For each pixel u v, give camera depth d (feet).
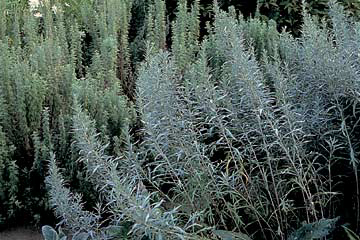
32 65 9.55
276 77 7.40
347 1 14.60
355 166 7.04
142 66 8.14
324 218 7.01
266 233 7.59
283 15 14.97
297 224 7.29
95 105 8.98
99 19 11.94
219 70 9.78
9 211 8.60
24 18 11.60
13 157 8.88
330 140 7.12
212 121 7.09
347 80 7.30
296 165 7.18
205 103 7.07
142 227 5.73
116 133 9.14
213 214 7.33
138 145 8.98
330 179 7.20
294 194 7.67
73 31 11.48
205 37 11.85
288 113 6.93
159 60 7.43
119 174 7.14
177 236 5.92
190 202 6.91
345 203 7.84
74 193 8.57
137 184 6.89
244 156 7.38
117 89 9.64
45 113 8.62
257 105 6.90
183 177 7.04
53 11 12.70
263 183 7.36
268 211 7.41
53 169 6.98
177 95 7.29
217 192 6.88
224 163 7.41
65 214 6.97
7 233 8.66
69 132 8.38
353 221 7.63
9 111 8.77
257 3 14.06
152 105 7.00
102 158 6.57
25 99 8.77
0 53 9.59
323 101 7.68
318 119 7.34
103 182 6.96
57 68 9.68
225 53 8.68
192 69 8.59
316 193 7.16
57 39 10.73
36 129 8.89
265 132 7.17
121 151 8.65
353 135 7.50
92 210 8.64
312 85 7.75
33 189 8.86
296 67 8.48
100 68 10.55
